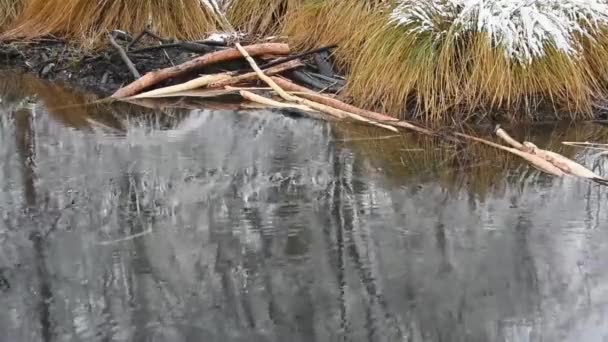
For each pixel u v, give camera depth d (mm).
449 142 5461
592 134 5574
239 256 3898
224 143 5480
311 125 5855
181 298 3549
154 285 3658
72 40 7781
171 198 4570
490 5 6055
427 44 5961
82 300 3537
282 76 6746
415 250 3926
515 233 4062
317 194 4605
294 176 4879
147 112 6223
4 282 3684
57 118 6102
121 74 7078
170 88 6613
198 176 4887
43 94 6812
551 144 5375
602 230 4055
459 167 4980
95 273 3750
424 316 3385
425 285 3617
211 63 6859
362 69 6230
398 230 4137
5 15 8453
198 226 4219
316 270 3756
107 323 3377
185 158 5188
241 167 5027
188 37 7715
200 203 4500
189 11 7785
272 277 3715
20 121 6016
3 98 6656
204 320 3389
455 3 6164
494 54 5840
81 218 4324
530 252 3865
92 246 4008
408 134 5633
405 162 5094
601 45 6133
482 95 5895
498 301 3479
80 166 5070
